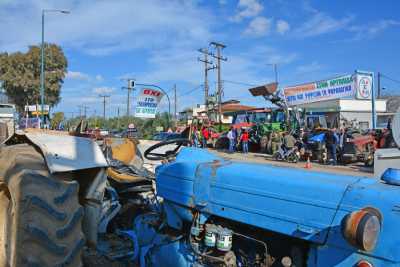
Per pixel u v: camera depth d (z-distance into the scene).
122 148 6.24
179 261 3.58
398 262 2.18
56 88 49.44
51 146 3.37
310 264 2.58
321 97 20.86
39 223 2.71
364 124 32.72
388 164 3.22
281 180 2.78
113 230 5.04
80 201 3.89
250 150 23.81
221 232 3.10
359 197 2.39
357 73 19.31
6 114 21.45
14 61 48.84
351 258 2.36
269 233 2.94
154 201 5.19
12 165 2.95
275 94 21.95
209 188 3.22
